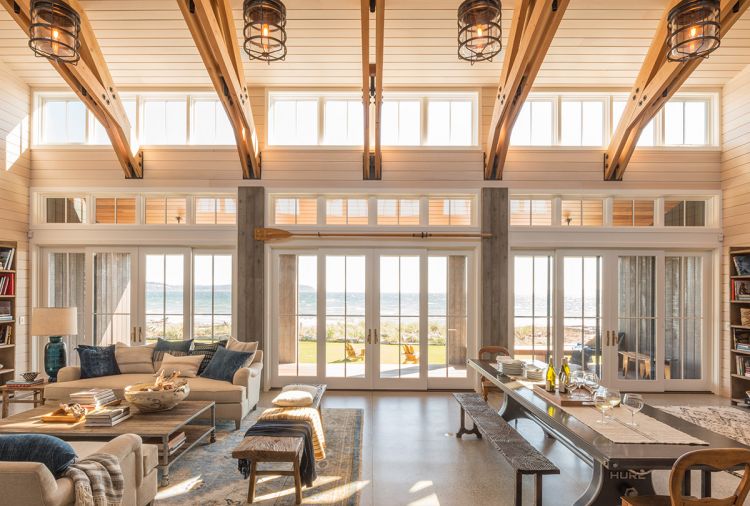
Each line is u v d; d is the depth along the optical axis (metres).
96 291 6.67
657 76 5.31
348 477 3.67
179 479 3.61
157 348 5.61
